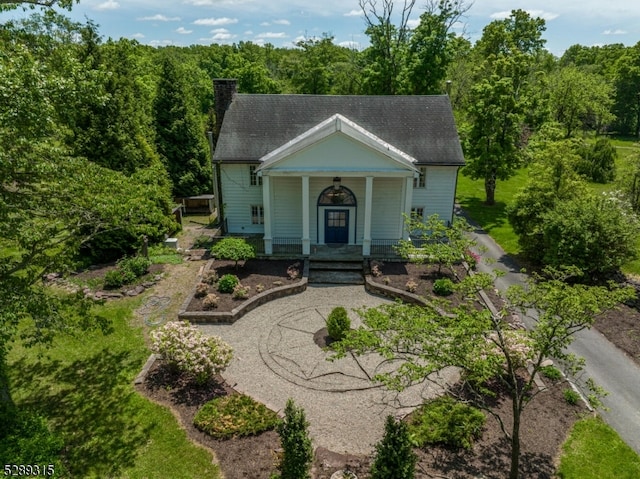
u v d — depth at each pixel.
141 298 19.08
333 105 26.38
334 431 12.04
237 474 10.41
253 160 24.47
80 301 13.03
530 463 10.82
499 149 32.00
